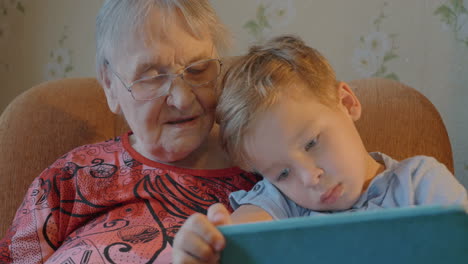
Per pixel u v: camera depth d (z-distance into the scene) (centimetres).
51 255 87
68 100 123
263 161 76
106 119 126
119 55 88
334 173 73
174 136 88
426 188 75
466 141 139
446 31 138
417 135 102
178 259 50
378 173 82
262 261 44
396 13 142
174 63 85
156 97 86
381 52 145
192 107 87
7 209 108
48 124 117
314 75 78
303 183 74
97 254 74
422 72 142
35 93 122
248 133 75
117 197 88
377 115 105
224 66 105
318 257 43
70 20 183
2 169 110
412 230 41
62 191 92
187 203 86
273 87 75
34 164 112
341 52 150
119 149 99
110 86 97
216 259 49
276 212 80
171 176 90
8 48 193
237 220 77
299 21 154
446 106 140
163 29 83
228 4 161
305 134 72
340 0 148
